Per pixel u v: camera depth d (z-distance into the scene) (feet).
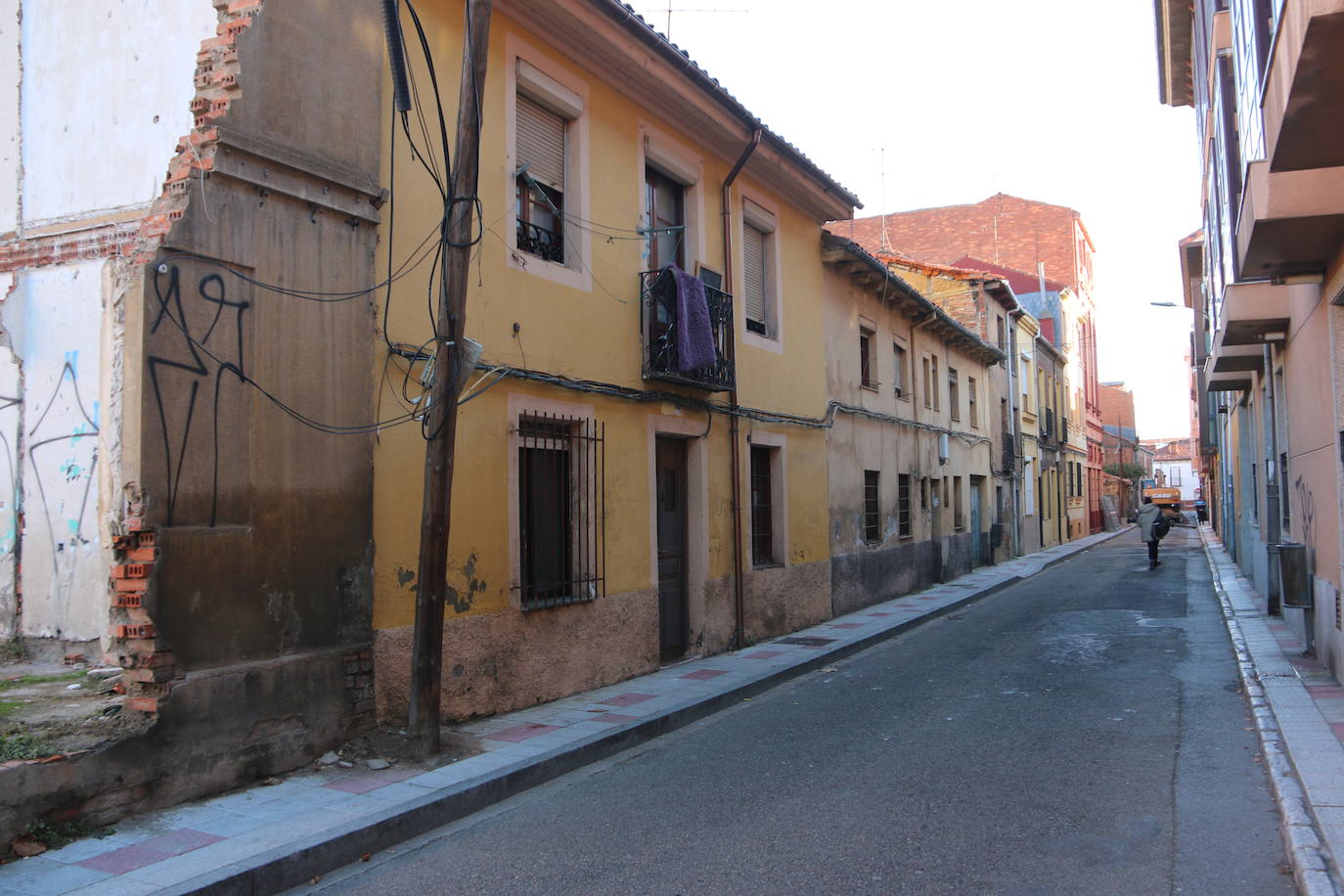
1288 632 39.86
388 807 18.76
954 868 15.85
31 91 23.18
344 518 22.77
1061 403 129.59
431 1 26.50
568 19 30.35
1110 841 16.96
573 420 31.12
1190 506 251.19
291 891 15.96
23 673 20.52
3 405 22.13
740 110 38.73
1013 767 21.99
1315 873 14.39
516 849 17.78
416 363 25.07
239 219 20.75
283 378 21.50
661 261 37.65
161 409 19.04
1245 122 26.32
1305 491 33.37
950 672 35.27
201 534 19.51
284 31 21.83
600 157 33.30
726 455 40.68
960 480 79.41
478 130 22.50
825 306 51.78
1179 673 33.01
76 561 20.97
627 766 23.79
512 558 28.12
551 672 29.53
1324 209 23.38
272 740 20.63
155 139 21.56
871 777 21.66
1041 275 125.90
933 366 73.36
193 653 19.22
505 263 28.45
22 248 22.36
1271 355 41.47
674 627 37.63
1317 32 16.55
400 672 24.02
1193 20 53.42
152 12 21.98
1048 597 61.82
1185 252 78.95
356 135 23.61
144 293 18.94
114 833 17.06
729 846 17.37
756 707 30.68
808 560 47.98
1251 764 21.76
